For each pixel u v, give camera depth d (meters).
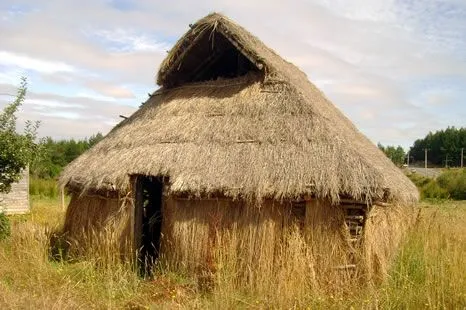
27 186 23.22
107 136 12.38
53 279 8.66
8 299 7.10
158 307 7.47
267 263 8.71
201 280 8.97
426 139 99.62
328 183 8.34
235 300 7.76
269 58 11.54
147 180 12.61
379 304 7.46
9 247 10.48
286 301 7.50
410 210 13.57
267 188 8.62
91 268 9.10
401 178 12.59
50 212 21.28
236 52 12.15
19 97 12.40
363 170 8.54
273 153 9.24
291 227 8.84
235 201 9.12
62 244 11.40
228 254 8.86
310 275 8.30
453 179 39.31
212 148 9.80
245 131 9.99
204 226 9.27
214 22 11.11
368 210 8.85
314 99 11.83
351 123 16.19
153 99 12.79
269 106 10.40
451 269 8.07
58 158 49.00
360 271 8.75
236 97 11.05
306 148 9.14
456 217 18.14
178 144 10.15
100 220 10.57
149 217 12.57
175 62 11.94
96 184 10.16
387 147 74.38
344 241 8.80
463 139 90.19
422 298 7.38
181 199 9.47
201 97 11.57
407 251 10.09
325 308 7.39
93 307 7.42
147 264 10.10
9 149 12.03
